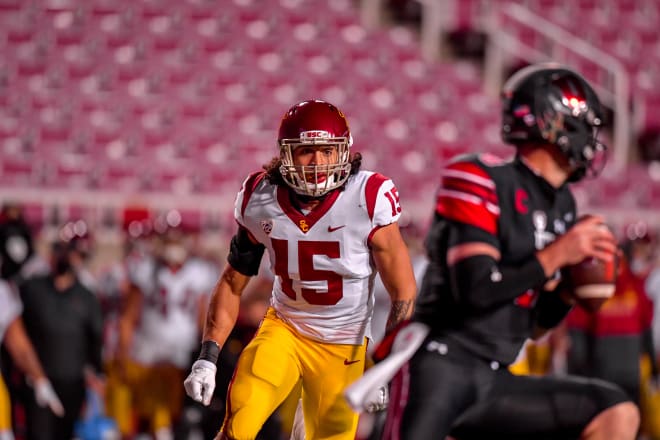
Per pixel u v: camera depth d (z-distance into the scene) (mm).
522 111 8734
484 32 42094
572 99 8672
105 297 24828
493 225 8453
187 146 36094
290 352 10234
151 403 21047
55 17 40781
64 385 18766
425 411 8211
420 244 21016
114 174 34719
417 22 43406
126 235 27078
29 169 34344
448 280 8578
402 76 40250
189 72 39125
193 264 21250
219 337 10203
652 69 42156
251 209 9781
